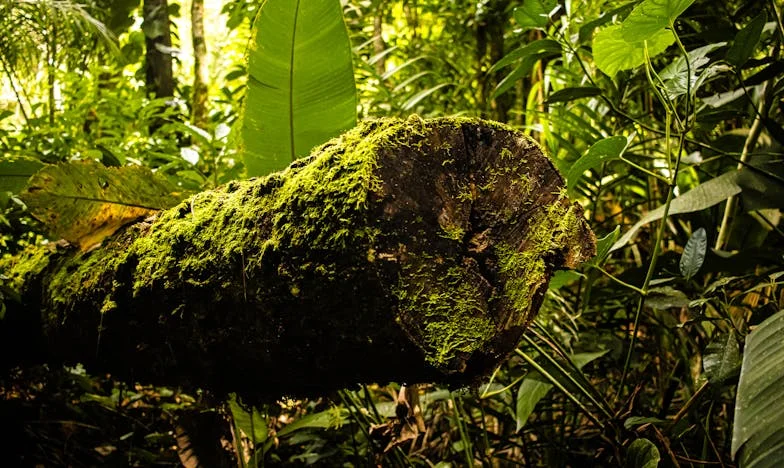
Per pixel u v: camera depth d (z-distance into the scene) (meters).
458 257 0.85
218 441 1.54
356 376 0.95
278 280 0.88
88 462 2.03
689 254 1.36
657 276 1.67
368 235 0.79
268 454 1.93
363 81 2.55
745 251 1.49
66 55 2.96
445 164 0.87
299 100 1.24
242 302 0.95
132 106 2.59
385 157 0.82
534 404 1.44
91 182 1.31
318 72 1.21
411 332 0.81
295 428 1.54
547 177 0.92
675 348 1.91
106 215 1.35
